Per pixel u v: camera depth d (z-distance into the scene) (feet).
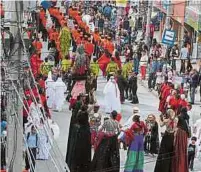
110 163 103.14
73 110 111.24
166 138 104.17
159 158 104.58
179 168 104.01
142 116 151.74
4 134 99.04
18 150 80.18
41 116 89.97
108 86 151.84
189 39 222.28
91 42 192.24
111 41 205.57
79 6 264.11
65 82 163.43
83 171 108.78
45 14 211.00
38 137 111.04
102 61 167.12
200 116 153.28
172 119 104.99
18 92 79.77
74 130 108.17
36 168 114.32
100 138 103.45
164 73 176.96
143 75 184.75
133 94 162.91
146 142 126.62
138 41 233.35
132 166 111.55
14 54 79.66
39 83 142.61
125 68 164.25
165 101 146.61
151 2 224.74
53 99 153.69
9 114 79.61
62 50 184.44
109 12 257.14
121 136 112.06
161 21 241.35
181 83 164.25
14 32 79.41
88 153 108.47
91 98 135.54
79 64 151.12
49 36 196.54
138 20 254.27
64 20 212.02
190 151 120.67
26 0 93.45
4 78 80.74
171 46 193.36
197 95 176.45
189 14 221.25
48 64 161.38
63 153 123.95
